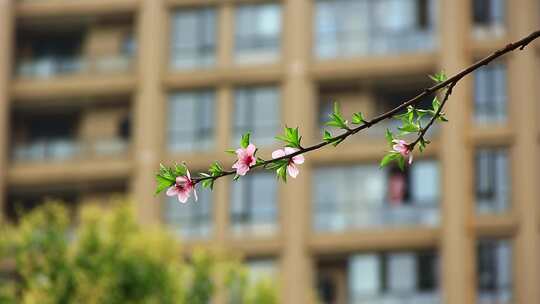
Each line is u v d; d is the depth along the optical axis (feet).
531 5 159.74
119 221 107.96
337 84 163.32
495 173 156.46
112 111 169.07
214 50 166.91
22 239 104.63
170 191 25.40
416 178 158.71
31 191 168.14
